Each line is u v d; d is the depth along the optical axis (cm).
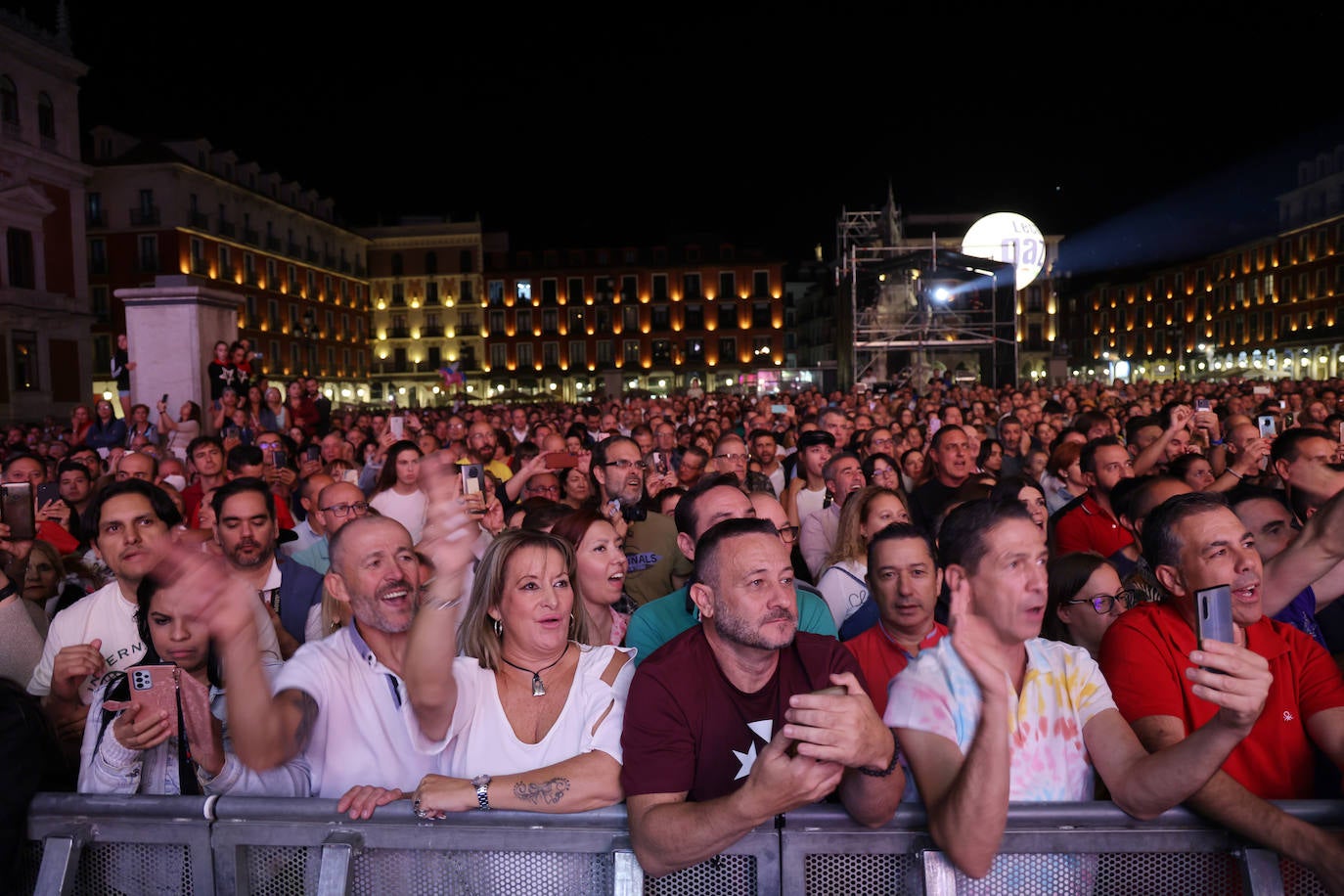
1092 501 572
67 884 233
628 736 242
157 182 5459
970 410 1786
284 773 273
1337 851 209
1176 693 263
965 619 211
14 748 237
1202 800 222
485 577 281
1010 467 965
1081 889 225
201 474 748
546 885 237
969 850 209
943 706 234
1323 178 6181
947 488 705
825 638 266
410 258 7956
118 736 252
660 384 8012
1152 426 748
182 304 1447
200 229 5597
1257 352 6794
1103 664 279
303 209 6744
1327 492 468
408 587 284
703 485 409
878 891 227
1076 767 244
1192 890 226
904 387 2688
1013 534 243
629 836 235
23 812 237
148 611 281
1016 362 2950
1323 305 6222
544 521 411
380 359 7925
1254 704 205
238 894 236
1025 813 224
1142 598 364
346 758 278
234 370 1412
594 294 8025
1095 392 2761
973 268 2973
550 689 277
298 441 1179
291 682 275
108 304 5506
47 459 1112
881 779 214
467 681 270
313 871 237
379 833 234
